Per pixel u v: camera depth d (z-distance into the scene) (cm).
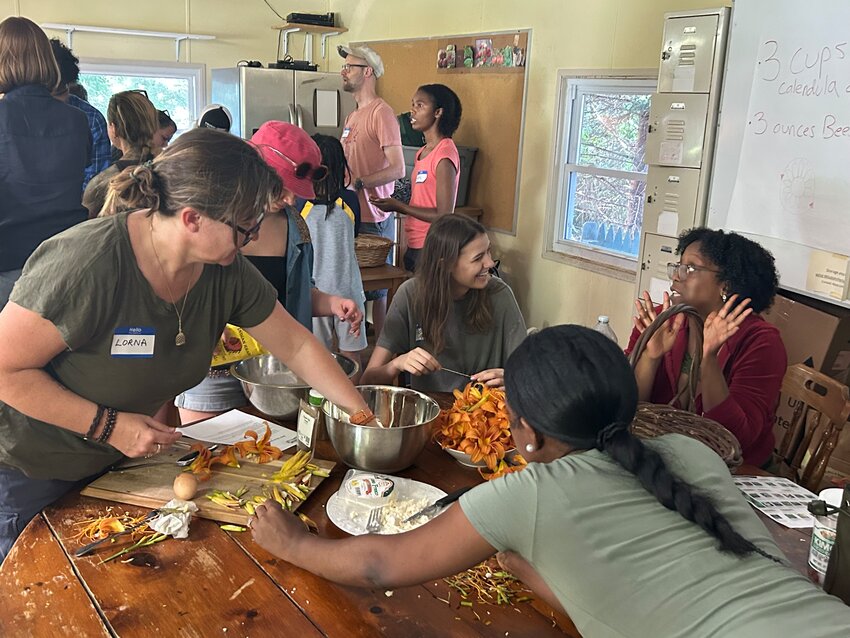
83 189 302
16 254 284
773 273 212
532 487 107
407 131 529
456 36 514
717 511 106
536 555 107
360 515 151
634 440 110
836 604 101
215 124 540
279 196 148
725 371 211
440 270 225
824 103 275
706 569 101
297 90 559
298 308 224
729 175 317
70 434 153
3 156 274
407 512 152
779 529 157
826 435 203
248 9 630
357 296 279
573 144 452
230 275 160
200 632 118
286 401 190
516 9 466
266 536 134
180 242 141
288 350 175
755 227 308
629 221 430
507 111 481
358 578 122
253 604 125
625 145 425
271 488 159
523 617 126
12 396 140
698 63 323
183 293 153
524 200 480
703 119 325
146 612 122
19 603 123
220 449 173
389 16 586
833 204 275
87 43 577
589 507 105
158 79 613
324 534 146
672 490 106
